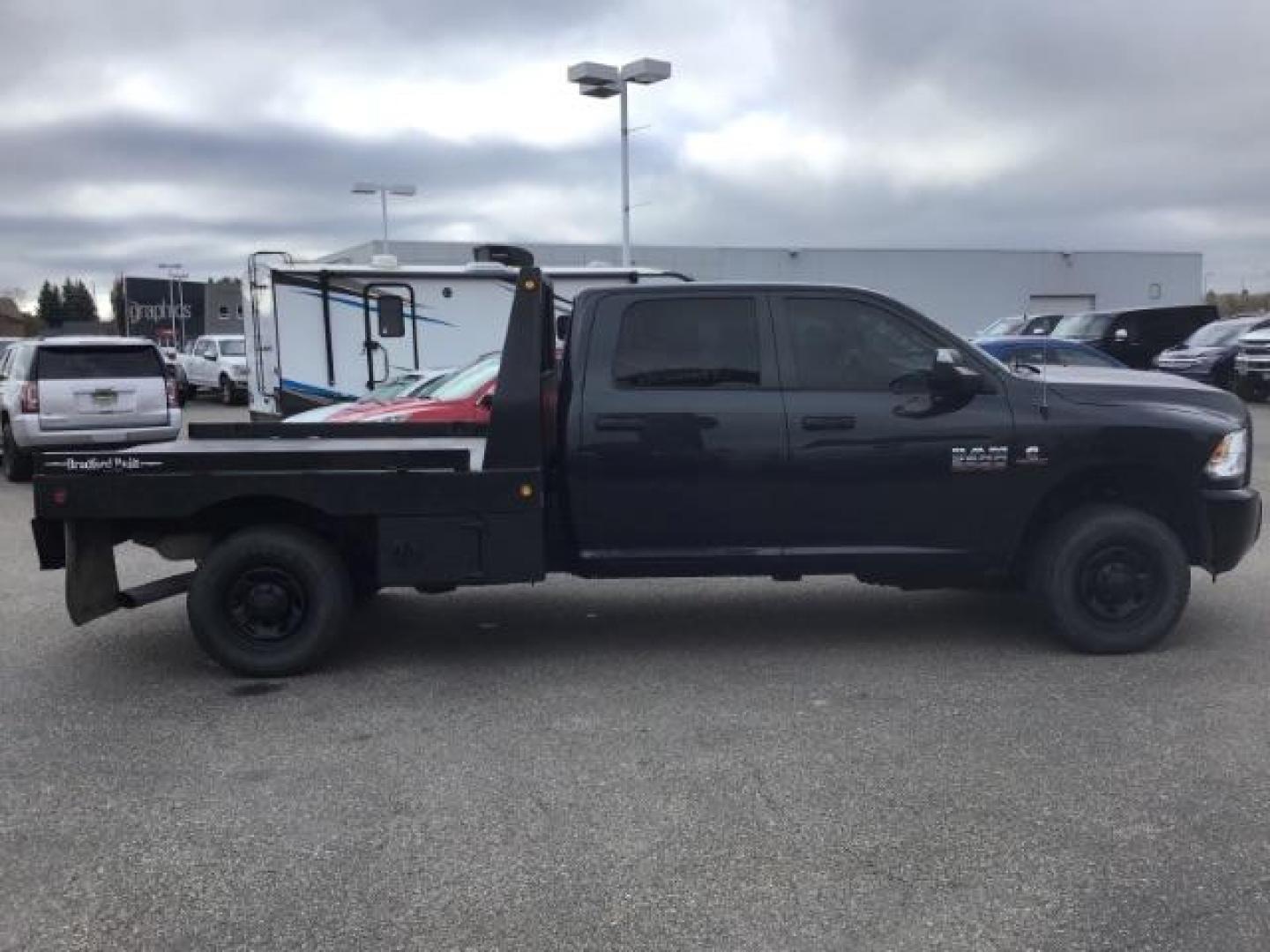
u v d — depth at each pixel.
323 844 3.93
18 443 14.41
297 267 15.19
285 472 5.77
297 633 5.90
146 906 3.52
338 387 15.41
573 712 5.28
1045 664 5.92
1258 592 7.45
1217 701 5.26
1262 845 3.79
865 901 3.47
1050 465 5.89
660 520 5.91
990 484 5.90
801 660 6.07
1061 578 5.97
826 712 5.21
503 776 4.51
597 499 5.88
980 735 4.86
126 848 3.92
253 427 7.27
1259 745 4.68
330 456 5.82
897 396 5.89
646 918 3.40
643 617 7.09
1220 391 6.26
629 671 5.94
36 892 3.62
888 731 4.94
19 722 5.26
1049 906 3.42
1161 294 52.66
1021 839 3.86
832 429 5.84
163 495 5.76
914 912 3.40
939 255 48.69
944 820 4.02
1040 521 6.18
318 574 5.86
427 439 7.31
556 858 3.79
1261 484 12.18
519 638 6.64
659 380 5.89
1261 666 5.82
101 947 3.29
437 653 6.36
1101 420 5.88
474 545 5.82
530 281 5.84
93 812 4.22
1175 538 5.94
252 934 3.34
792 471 5.85
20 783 4.52
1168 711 5.12
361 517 5.88
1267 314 24.98
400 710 5.36
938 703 5.31
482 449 6.73
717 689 5.59
